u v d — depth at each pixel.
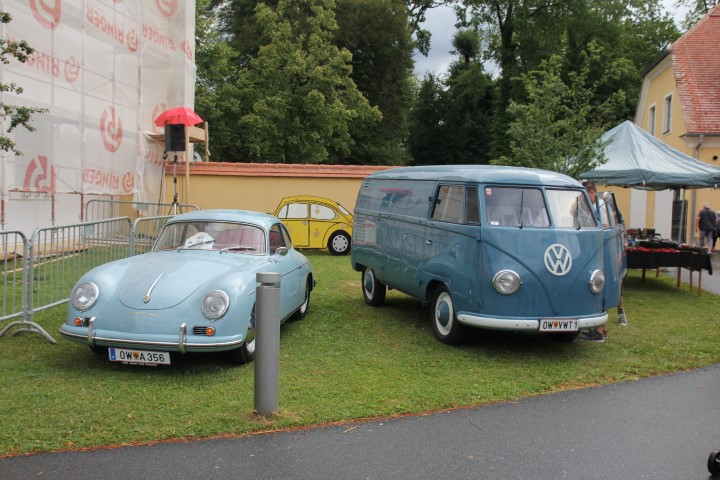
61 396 4.73
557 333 7.14
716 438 4.32
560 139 12.53
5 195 10.48
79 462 3.68
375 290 8.77
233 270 5.82
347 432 4.27
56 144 12.49
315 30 27.23
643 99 28.08
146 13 16.58
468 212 6.48
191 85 18.08
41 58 11.81
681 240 18.53
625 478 3.66
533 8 37.00
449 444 4.11
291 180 17.41
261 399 4.40
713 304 9.89
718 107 21.14
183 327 5.10
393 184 8.39
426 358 6.21
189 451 3.87
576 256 6.24
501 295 6.08
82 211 13.03
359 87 37.94
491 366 6.00
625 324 8.20
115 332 5.13
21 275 6.61
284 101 25.89
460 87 48.72
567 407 4.93
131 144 15.33
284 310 6.74
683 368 6.16
